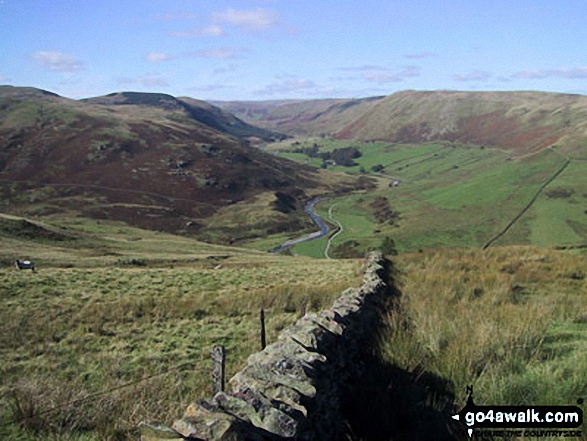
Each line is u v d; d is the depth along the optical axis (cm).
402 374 593
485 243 10744
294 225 14125
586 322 817
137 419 565
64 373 861
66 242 6122
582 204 12594
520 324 723
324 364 497
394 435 472
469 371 573
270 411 379
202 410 351
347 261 3494
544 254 1778
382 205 16425
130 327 1209
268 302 1460
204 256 5156
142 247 6688
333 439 471
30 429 572
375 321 834
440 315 838
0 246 4672
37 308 1418
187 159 18400
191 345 1036
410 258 2045
